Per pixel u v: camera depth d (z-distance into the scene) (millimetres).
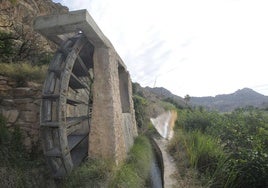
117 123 5223
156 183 5527
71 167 4250
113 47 5754
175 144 7453
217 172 4430
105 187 3842
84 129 6316
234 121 7836
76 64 5539
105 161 4496
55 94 4215
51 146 4188
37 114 4750
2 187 3457
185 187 4270
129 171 4645
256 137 5312
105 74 5059
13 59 6285
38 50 7719
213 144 5664
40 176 4078
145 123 12289
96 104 4961
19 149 4309
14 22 8266
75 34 5332
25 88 4762
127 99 8312
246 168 3998
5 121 4336
